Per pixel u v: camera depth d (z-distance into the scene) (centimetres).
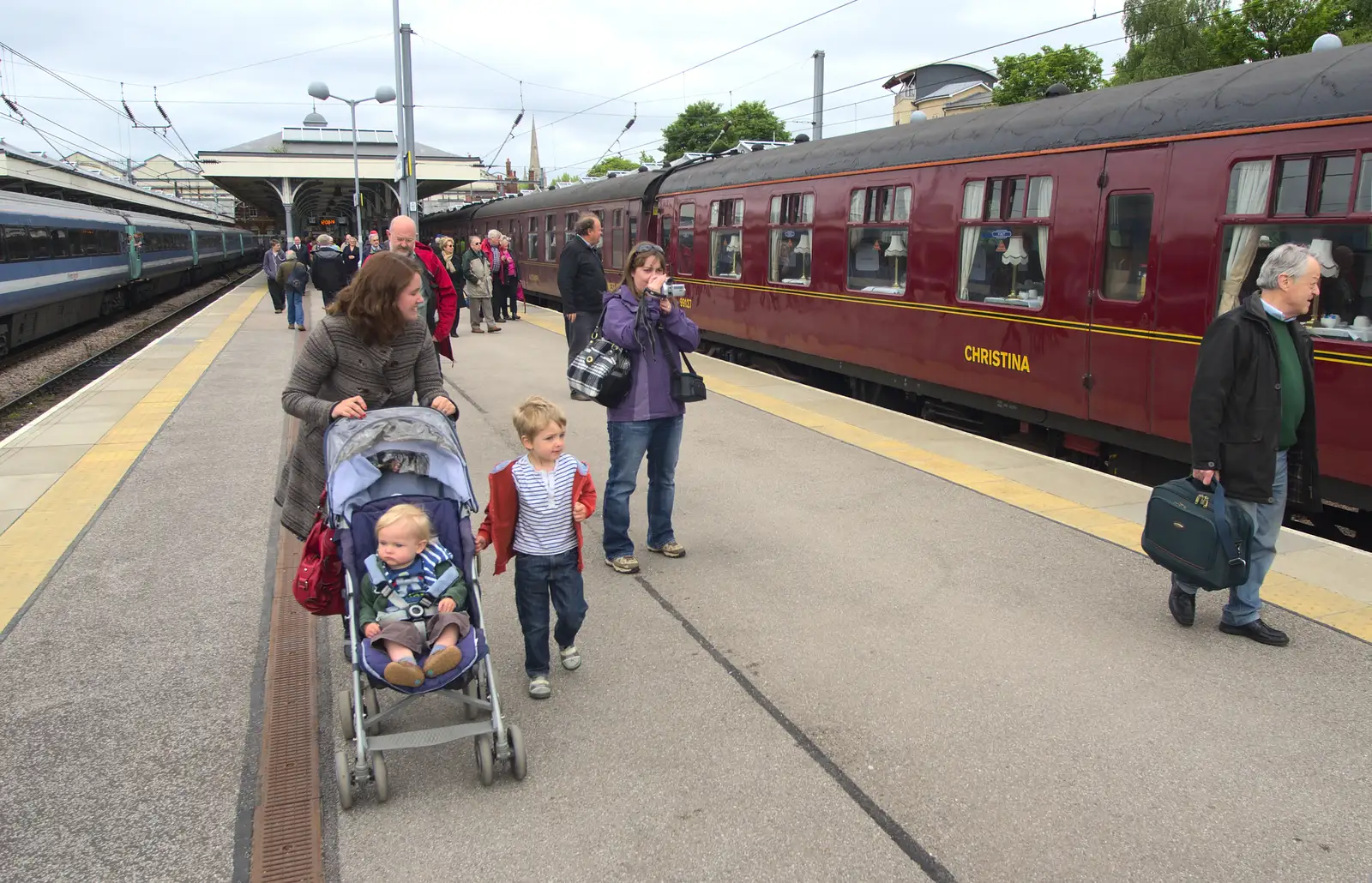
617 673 428
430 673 324
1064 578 530
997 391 881
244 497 678
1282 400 423
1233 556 431
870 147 1059
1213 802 331
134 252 2517
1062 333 798
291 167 4300
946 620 479
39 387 1353
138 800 335
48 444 825
